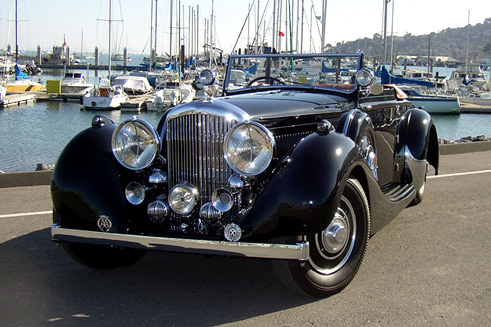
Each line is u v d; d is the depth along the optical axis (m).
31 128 22.19
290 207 3.16
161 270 4.01
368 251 4.45
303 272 3.31
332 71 4.86
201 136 3.56
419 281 3.79
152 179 3.64
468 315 3.25
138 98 32.03
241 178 3.40
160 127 3.96
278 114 3.85
